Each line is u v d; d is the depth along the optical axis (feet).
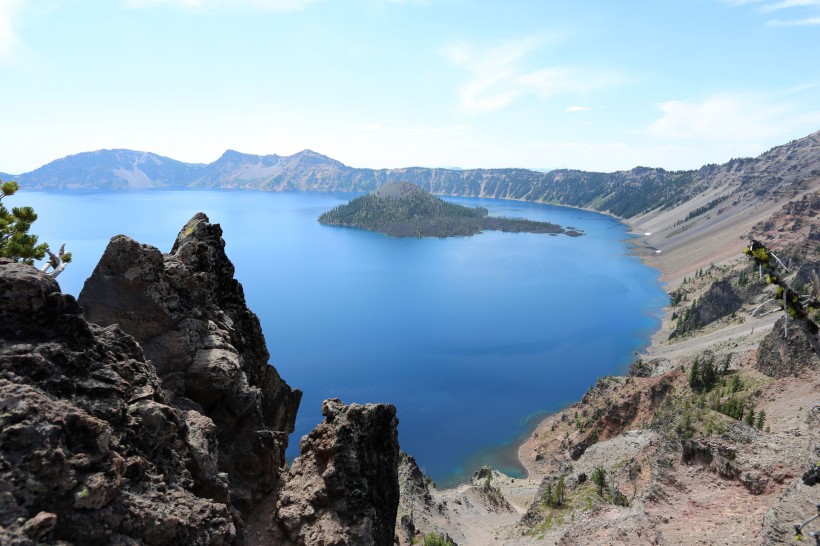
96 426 58.49
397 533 217.77
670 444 181.57
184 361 94.27
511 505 421.18
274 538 88.94
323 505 91.97
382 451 105.60
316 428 105.19
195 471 76.69
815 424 158.92
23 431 51.88
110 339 75.77
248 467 96.53
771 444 160.35
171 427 70.95
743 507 145.07
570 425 615.98
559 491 278.87
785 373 417.90
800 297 43.16
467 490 418.10
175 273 102.89
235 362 99.04
